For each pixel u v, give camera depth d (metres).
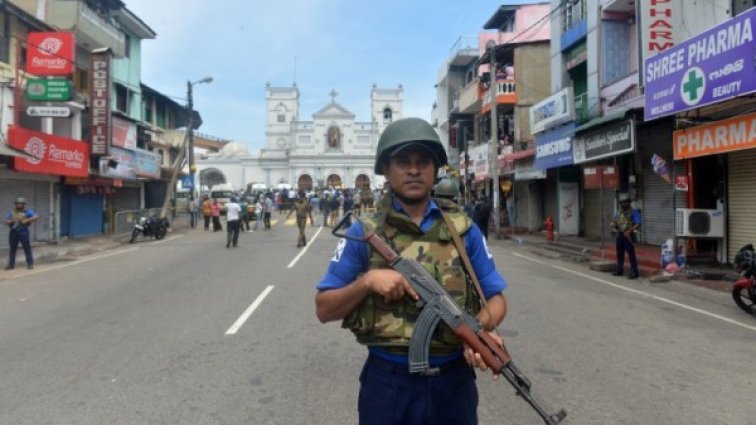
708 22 11.30
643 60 12.26
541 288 9.90
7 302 8.97
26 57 18.08
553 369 5.23
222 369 5.24
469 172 30.88
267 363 5.42
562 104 17.05
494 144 21.77
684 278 10.56
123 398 4.52
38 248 17.66
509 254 16.02
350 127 77.88
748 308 7.76
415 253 2.07
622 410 4.25
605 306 8.27
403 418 2.04
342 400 4.45
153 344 6.15
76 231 22.23
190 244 19.70
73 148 19.16
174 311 7.94
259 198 35.06
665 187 14.02
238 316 7.54
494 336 2.02
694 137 10.58
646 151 14.72
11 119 17.02
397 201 2.16
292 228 28.20
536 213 23.05
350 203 27.25
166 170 33.06
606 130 13.65
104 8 25.11
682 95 10.40
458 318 1.96
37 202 19.22
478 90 26.86
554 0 20.05
